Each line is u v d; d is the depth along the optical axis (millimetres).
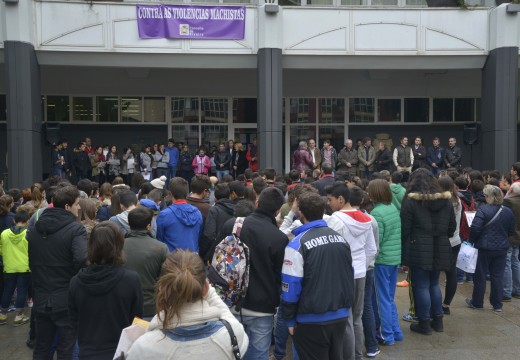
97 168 15531
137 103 17219
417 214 5793
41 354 4465
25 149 12617
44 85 16531
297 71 17375
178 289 2283
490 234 6891
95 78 16750
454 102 18016
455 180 8008
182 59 13781
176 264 2387
